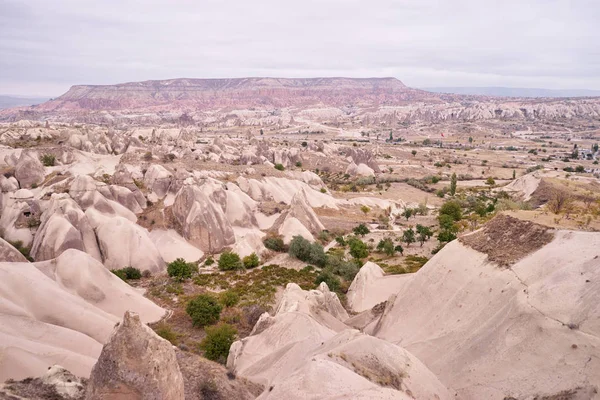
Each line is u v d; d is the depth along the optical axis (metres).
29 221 64.94
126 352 20.08
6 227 65.06
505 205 81.38
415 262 67.44
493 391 26.48
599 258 29.38
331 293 48.59
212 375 28.59
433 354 32.75
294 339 35.69
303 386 23.20
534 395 24.52
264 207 84.31
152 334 21.03
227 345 37.88
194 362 30.17
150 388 19.86
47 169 90.38
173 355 21.89
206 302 45.47
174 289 54.00
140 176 87.81
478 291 34.66
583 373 23.83
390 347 28.58
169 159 99.88
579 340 25.38
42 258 56.59
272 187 95.38
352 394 22.33
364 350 27.67
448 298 36.69
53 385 23.53
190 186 71.88
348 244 77.88
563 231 33.97
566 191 93.12
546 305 28.53
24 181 83.38
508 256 35.38
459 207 92.62
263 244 72.19
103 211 67.56
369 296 52.12
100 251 60.44
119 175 78.00
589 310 26.56
